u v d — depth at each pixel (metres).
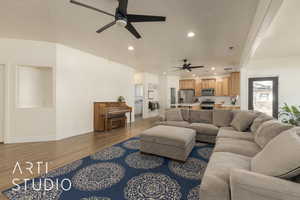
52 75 3.51
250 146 1.84
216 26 2.55
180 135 2.47
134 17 1.82
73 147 3.02
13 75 3.25
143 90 7.15
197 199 1.51
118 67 5.39
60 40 3.28
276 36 3.04
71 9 2.09
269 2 1.64
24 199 1.50
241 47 3.60
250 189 0.93
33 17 2.31
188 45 3.49
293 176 0.93
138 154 2.67
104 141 3.44
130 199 1.51
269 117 2.23
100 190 1.65
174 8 2.04
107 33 2.88
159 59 4.78
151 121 6.26
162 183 1.78
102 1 1.91
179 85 8.27
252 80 5.07
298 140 1.03
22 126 3.33
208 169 1.31
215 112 3.61
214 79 7.27
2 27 2.66
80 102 4.11
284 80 4.64
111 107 4.60
